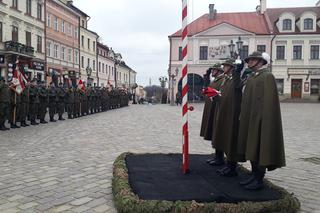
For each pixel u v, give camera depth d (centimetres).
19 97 1454
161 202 463
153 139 1143
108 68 6712
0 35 3105
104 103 2770
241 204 466
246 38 4775
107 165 756
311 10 5034
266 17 4994
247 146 533
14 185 608
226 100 619
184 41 648
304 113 2512
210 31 4800
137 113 2498
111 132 1316
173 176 611
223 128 623
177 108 3341
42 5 3866
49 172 695
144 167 674
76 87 2170
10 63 3134
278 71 4806
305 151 955
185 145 635
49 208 500
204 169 668
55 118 1931
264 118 512
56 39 4228
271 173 710
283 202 477
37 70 3672
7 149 938
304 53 4759
